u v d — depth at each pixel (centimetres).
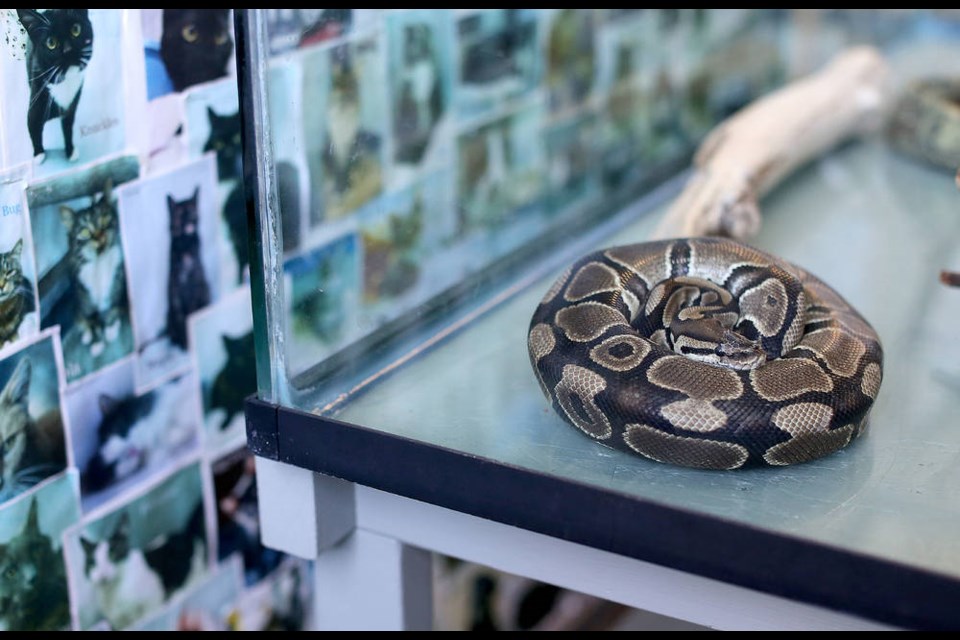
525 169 201
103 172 151
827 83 212
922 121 201
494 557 143
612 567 138
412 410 142
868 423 141
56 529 154
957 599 125
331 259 154
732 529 129
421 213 175
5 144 142
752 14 241
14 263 145
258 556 177
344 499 147
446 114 184
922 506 132
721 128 208
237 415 171
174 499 165
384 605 151
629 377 136
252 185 138
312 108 153
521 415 142
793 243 176
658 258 148
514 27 194
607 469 136
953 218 184
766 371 137
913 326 157
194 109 158
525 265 170
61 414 152
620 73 218
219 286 165
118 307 155
